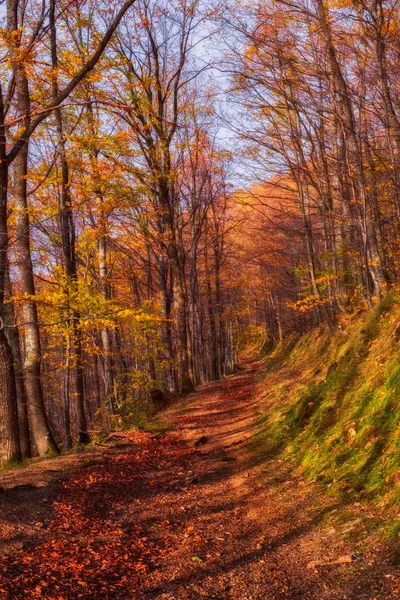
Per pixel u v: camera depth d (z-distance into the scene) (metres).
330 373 11.80
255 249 33.09
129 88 18.38
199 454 12.23
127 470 10.93
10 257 15.10
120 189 17.97
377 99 14.45
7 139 12.23
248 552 6.18
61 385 29.50
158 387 24.28
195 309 35.81
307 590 4.87
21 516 7.41
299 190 20.00
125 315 16.28
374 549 5.22
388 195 15.48
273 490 8.38
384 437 7.19
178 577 5.71
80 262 22.95
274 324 54.44
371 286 17.92
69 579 5.59
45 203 17.39
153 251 28.19
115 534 7.12
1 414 12.35
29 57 11.76
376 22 13.12
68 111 17.95
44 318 17.58
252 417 15.66
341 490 7.03
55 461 11.68
